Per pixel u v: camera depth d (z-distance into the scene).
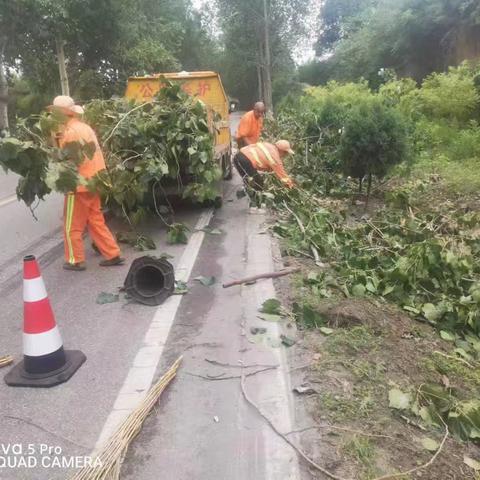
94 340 4.54
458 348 4.66
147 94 10.33
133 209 8.24
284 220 8.12
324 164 10.89
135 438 3.25
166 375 3.87
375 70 26.81
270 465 2.99
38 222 8.79
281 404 3.53
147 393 3.72
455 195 9.22
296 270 5.88
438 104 14.47
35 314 3.90
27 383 3.85
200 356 4.21
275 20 37.19
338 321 4.65
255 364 4.04
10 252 7.17
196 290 5.54
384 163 8.62
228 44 39.66
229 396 3.66
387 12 25.48
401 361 4.14
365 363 4.00
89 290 5.70
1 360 4.21
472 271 5.92
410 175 10.55
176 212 9.19
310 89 22.52
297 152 11.46
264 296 5.25
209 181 7.62
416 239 7.08
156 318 4.93
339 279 5.54
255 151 8.47
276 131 14.02
